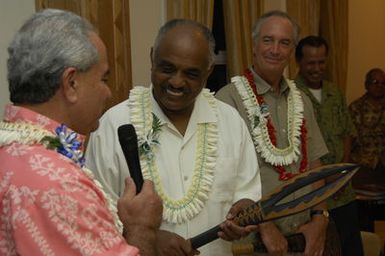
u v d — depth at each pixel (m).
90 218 1.21
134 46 3.51
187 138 2.03
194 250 1.87
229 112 2.15
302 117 2.69
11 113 1.32
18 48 1.29
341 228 3.54
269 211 1.87
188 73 1.92
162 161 1.99
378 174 5.47
